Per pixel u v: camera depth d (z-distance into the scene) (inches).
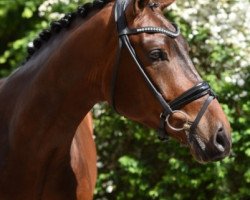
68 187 181.8
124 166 296.2
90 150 206.8
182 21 298.5
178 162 286.5
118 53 164.9
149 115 165.6
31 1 355.3
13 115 181.2
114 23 167.0
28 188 177.9
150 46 161.3
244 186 288.8
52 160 179.0
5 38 410.0
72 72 171.9
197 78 162.1
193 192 297.0
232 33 287.3
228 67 291.0
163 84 161.3
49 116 174.9
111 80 167.3
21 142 177.3
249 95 283.0
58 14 310.3
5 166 179.0
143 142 301.6
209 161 158.9
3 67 398.9
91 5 176.6
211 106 160.1
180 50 162.9
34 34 340.8
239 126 282.5
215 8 297.6
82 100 173.3
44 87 175.2
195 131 159.5
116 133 301.3
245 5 293.7
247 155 282.2
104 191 305.0
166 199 293.3
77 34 172.9
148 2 166.1
